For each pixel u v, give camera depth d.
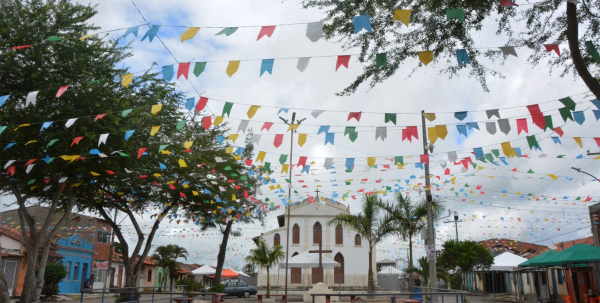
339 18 10.86
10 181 15.08
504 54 7.10
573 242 33.31
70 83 13.10
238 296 30.80
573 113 8.59
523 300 20.34
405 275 36.34
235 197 19.66
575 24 9.01
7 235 26.11
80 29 13.25
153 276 47.31
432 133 9.16
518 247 43.81
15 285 25.33
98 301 25.48
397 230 22.50
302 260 23.36
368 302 22.80
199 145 21.19
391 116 8.92
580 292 19.70
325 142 9.62
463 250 34.25
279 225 47.75
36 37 12.39
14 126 12.43
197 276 56.88
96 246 36.41
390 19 10.70
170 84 17.36
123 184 18.91
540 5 10.38
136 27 6.99
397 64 11.20
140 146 16.03
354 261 41.59
